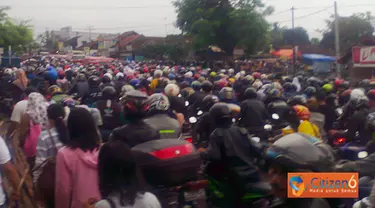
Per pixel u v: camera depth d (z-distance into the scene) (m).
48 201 4.77
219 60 43.47
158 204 3.44
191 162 5.34
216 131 5.91
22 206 5.60
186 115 9.81
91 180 4.37
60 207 4.42
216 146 5.85
